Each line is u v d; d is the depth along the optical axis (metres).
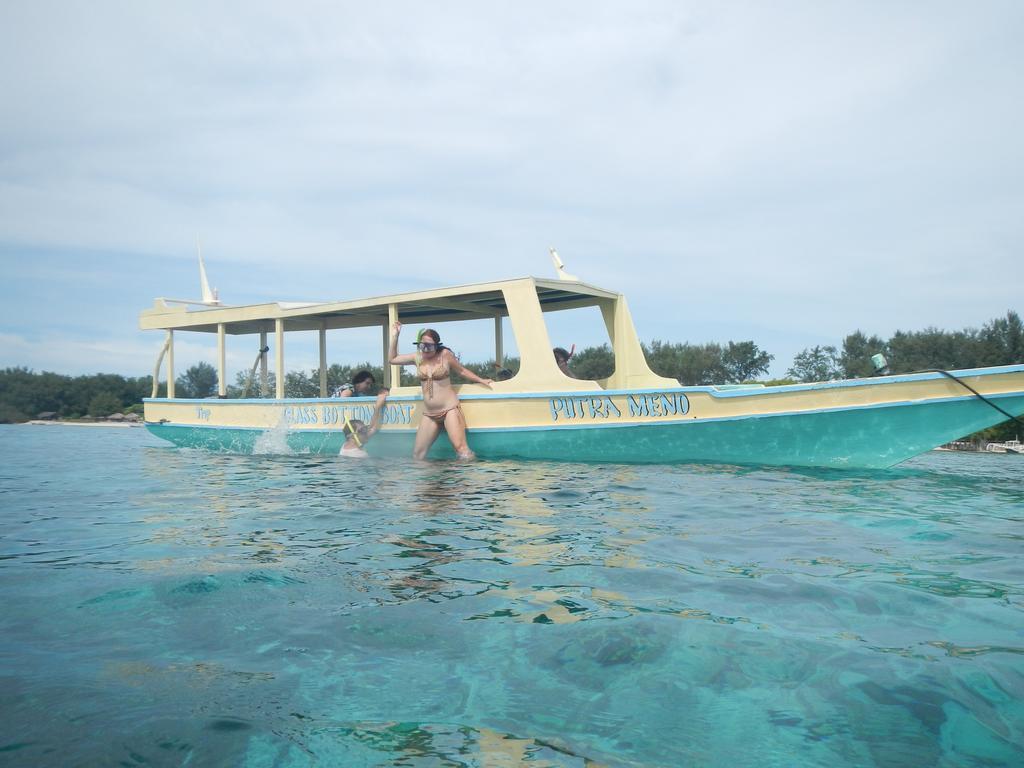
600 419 9.20
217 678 2.22
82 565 3.68
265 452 12.03
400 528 4.61
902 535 4.34
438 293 10.45
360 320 13.18
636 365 10.94
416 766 1.70
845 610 2.85
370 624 2.71
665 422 8.81
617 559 3.72
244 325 13.26
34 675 2.25
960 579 3.31
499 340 12.83
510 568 3.53
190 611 2.89
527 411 9.66
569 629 2.63
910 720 1.92
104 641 2.55
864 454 7.96
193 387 40.50
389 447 10.75
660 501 5.71
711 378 34.25
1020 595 3.04
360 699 2.07
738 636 2.55
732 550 3.92
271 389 14.41
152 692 2.12
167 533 4.56
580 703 2.04
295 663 2.34
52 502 6.18
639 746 1.80
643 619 2.74
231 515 5.25
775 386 8.29
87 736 1.84
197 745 1.80
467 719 1.95
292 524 4.80
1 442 18.75
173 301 13.64
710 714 1.97
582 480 7.14
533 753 1.76
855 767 1.69
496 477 7.47
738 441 8.52
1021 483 7.02
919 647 2.45
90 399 51.09
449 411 9.92
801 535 4.33
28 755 1.74
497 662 2.34
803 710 1.98
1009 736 1.84
